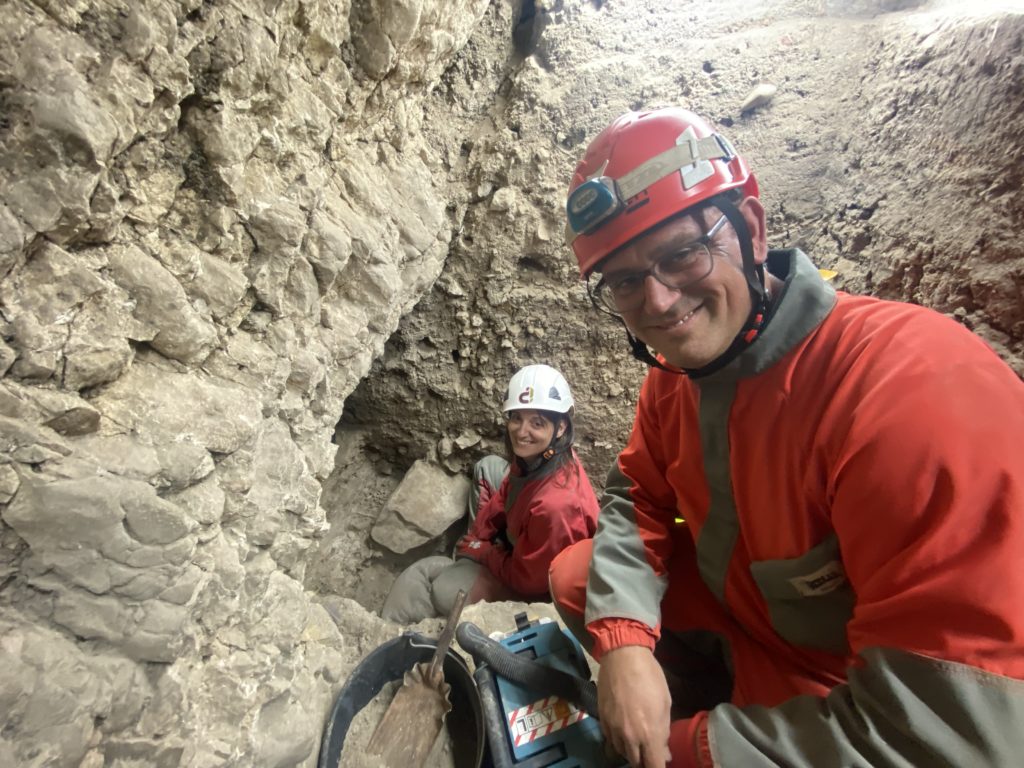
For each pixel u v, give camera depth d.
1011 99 1.43
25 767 0.62
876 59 2.09
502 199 2.10
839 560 0.80
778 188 2.20
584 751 1.09
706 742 0.80
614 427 2.42
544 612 1.65
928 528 0.60
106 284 0.71
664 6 2.28
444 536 2.64
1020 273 1.34
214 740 0.85
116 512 0.69
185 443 0.79
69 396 0.68
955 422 0.60
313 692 1.15
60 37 0.62
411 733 1.20
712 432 0.89
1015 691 0.55
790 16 2.33
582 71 2.11
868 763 0.64
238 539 0.96
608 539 1.17
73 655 0.68
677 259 0.73
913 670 0.61
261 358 1.00
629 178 0.75
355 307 1.35
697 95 2.21
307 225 1.08
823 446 0.73
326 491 2.51
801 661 1.02
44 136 0.61
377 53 1.14
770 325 0.78
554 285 2.23
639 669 0.95
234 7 0.79
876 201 1.92
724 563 1.03
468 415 2.50
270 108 0.95
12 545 0.65
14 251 0.62
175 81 0.74
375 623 1.53
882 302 0.77
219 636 0.92
